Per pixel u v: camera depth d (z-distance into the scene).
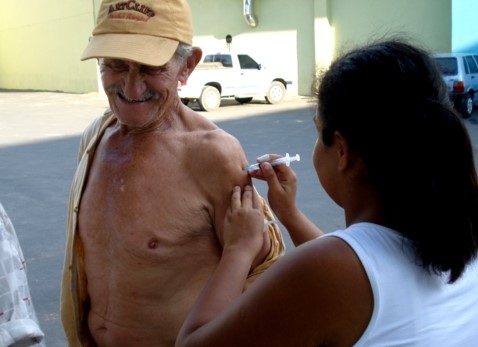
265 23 21.41
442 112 1.09
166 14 1.64
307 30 20.53
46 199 7.34
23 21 29.33
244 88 17.86
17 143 11.97
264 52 21.61
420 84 1.11
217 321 1.15
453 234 1.07
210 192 1.67
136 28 1.62
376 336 1.05
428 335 1.08
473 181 1.10
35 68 29.22
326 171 1.22
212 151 1.65
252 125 13.53
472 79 14.09
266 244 1.63
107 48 1.60
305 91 20.89
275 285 1.07
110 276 1.76
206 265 1.73
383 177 1.12
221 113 16.20
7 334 1.53
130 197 1.72
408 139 1.08
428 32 18.14
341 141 1.16
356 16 19.53
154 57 1.60
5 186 8.10
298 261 1.07
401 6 18.55
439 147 1.08
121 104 1.68
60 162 9.74
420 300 1.08
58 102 21.72
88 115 17.02
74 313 1.84
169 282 1.72
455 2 16.95
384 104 1.10
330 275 1.04
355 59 1.16
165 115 1.73
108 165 1.78
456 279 1.10
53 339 3.82
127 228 1.71
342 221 6.06
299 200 6.84
